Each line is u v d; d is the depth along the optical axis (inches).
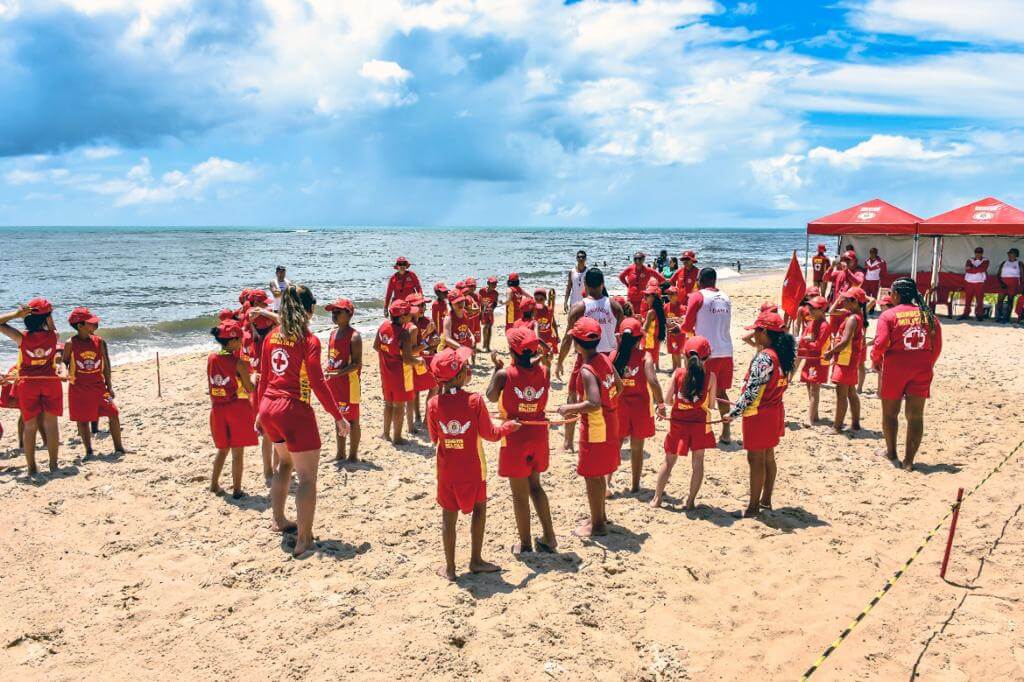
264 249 2743.6
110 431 351.6
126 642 184.5
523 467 221.5
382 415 410.3
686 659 177.8
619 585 211.8
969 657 177.0
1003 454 329.7
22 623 192.5
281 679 169.2
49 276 1414.9
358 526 257.1
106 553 233.9
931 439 353.7
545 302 489.7
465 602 201.9
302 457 231.1
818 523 257.9
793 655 179.5
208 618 195.6
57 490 289.1
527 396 219.0
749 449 257.8
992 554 230.2
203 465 319.6
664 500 282.0
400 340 341.1
